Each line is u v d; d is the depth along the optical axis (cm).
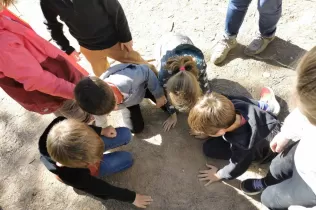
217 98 165
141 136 237
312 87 90
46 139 174
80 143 158
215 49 254
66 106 205
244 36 263
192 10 284
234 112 164
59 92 176
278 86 239
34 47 171
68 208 218
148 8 291
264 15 224
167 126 234
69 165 164
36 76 161
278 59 249
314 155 122
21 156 240
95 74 251
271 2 212
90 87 169
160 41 233
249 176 211
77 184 177
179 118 238
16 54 152
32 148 243
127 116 231
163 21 283
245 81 245
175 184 217
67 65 192
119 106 211
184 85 171
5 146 246
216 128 162
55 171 173
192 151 226
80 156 158
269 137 190
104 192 187
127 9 294
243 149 177
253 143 172
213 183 213
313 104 92
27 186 228
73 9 183
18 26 160
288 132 153
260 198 201
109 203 216
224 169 197
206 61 258
